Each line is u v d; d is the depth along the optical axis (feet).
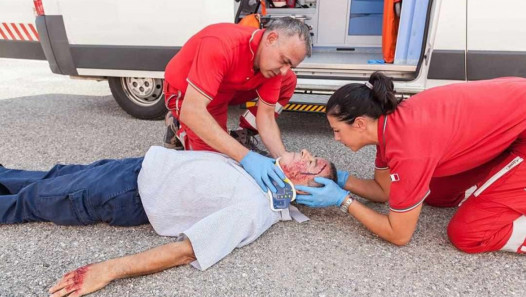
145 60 11.82
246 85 7.46
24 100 15.67
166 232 6.49
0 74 20.94
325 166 6.59
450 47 9.85
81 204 6.35
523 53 9.40
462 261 6.13
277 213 6.60
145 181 6.32
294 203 7.73
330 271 5.86
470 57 9.76
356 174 9.20
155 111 12.86
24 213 6.64
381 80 5.47
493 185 5.85
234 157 6.56
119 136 11.57
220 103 8.37
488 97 5.67
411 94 10.64
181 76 7.38
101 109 14.55
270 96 7.91
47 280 5.59
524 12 9.13
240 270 5.83
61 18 12.08
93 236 6.60
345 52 15.46
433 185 7.50
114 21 11.71
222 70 6.59
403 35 11.11
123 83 12.93
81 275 5.24
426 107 5.58
